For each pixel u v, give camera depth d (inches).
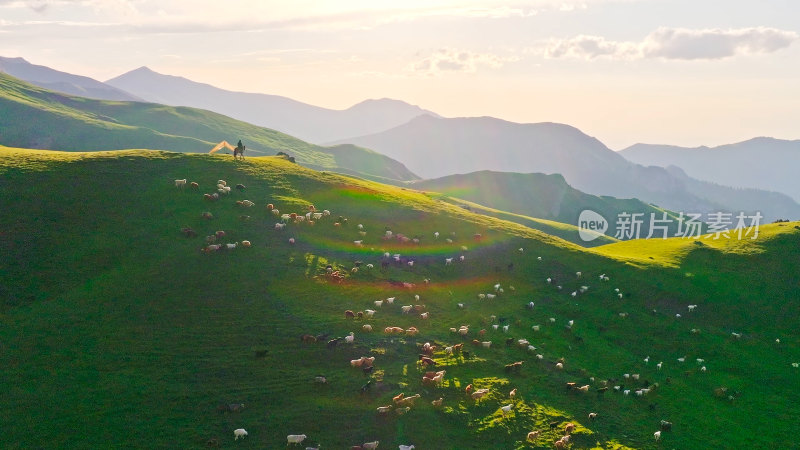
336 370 1839.3
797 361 2551.7
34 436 1444.4
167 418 1555.1
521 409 1790.1
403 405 1704.0
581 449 1646.2
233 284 2249.0
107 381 1665.8
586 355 2274.9
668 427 1852.9
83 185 2790.4
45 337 1818.4
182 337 1909.4
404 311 2303.2
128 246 2391.7
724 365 2415.1
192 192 2940.5
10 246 2235.5
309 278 2391.7
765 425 1995.6
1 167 2807.6
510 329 2354.8
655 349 2463.1
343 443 1534.2
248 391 1692.9
